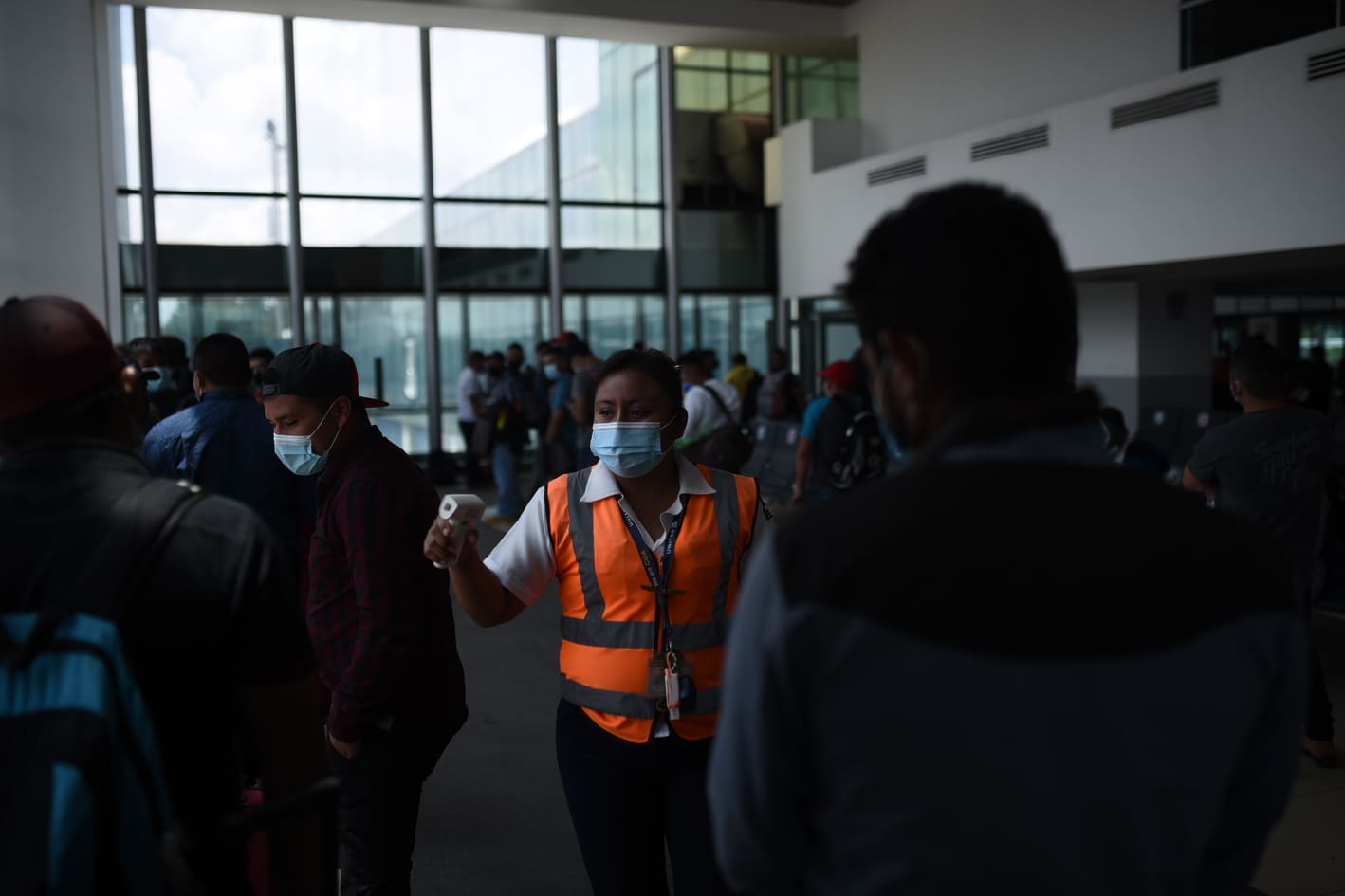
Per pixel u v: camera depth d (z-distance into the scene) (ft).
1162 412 36.55
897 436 3.51
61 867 3.36
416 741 7.64
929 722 2.92
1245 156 28.25
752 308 50.37
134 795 3.57
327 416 7.70
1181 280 41.50
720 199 49.75
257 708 4.12
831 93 51.44
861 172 43.70
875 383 3.51
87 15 34.99
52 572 3.70
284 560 4.16
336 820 4.26
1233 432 12.69
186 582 3.81
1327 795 12.33
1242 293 56.08
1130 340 41.09
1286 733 3.26
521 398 34.22
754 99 50.14
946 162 39.22
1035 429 3.16
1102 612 2.90
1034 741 2.88
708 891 6.51
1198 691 2.97
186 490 4.04
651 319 48.47
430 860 10.77
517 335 46.57
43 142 31.76
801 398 39.60
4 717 3.54
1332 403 29.63
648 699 6.65
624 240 47.80
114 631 3.63
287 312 43.29
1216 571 3.04
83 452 4.02
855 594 2.97
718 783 3.32
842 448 20.58
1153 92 30.99
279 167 42.75
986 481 3.06
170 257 41.70
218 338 11.75
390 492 7.43
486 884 10.28
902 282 3.26
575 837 11.32
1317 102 26.35
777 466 37.40
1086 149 33.40
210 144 41.88
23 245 30.55
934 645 2.91
